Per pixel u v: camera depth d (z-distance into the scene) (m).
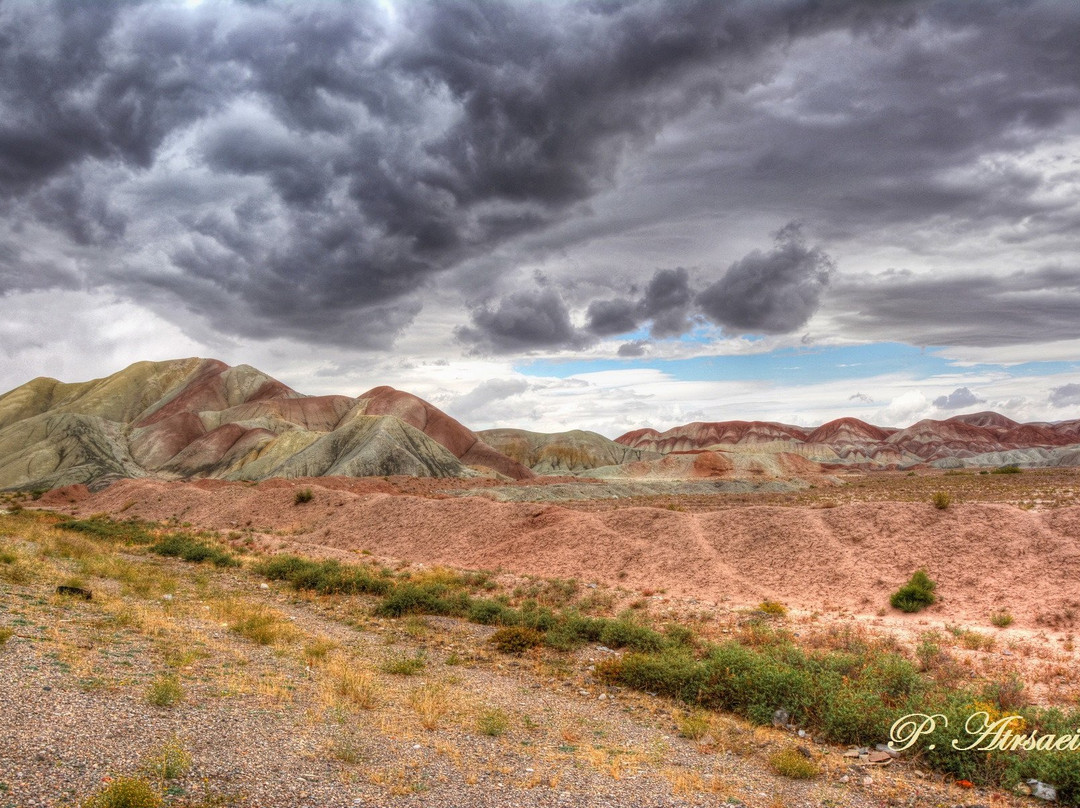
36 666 12.27
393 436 173.12
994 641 23.30
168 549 42.22
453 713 13.95
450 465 177.75
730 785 10.78
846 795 10.77
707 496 90.44
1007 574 29.23
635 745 12.91
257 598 28.53
